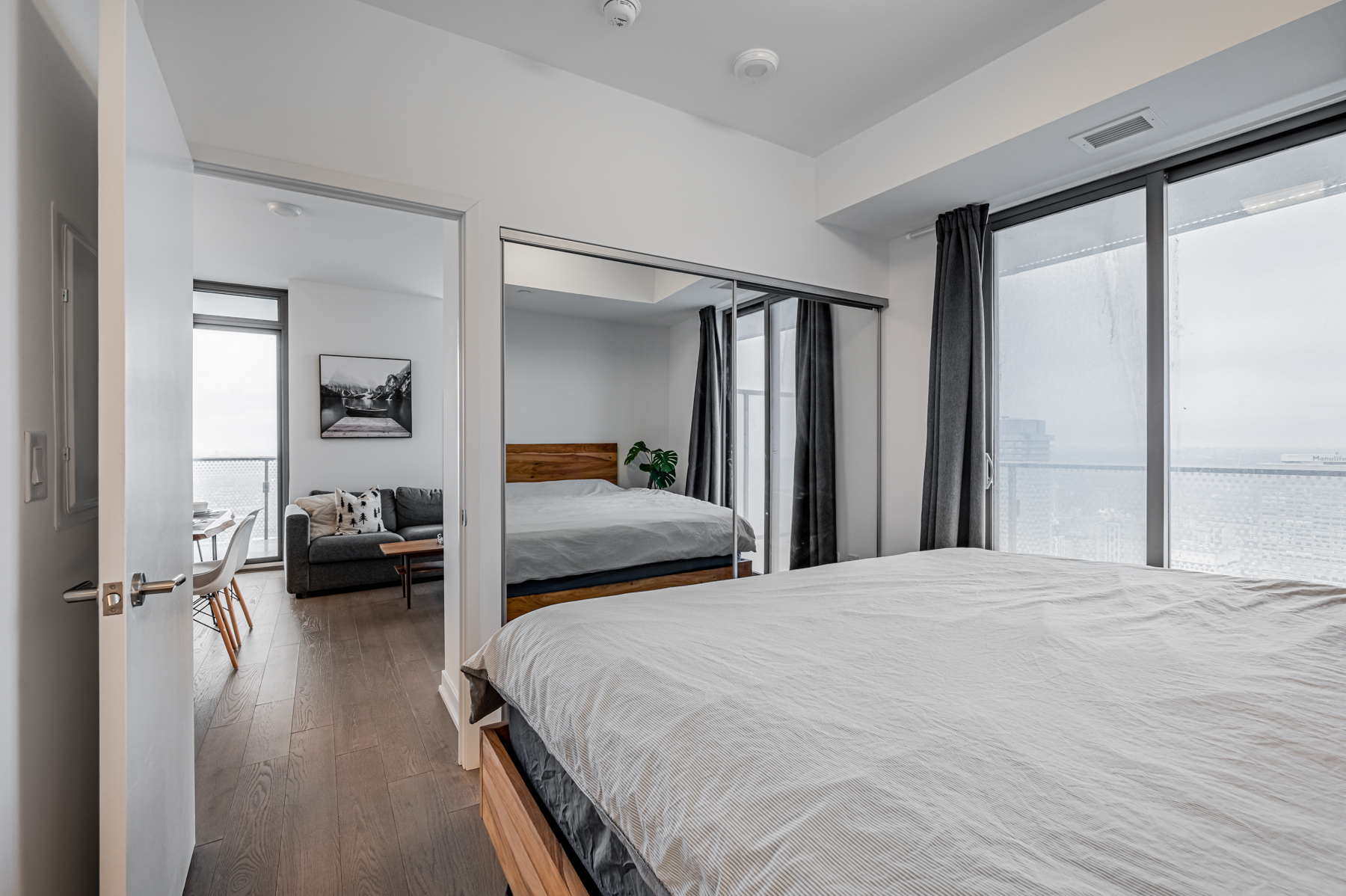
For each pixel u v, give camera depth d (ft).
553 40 7.36
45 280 3.63
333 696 9.23
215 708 8.79
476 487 7.34
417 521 18.10
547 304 7.99
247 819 6.17
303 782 6.87
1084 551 8.58
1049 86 7.22
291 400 17.47
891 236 11.19
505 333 7.70
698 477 9.33
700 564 9.34
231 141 5.98
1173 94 6.61
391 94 6.80
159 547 4.21
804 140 9.85
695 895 2.48
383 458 18.79
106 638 3.35
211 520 13.48
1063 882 1.94
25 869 3.25
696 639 4.29
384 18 6.77
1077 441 8.70
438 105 7.08
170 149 4.69
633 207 8.53
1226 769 2.62
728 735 2.94
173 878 4.67
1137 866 2.00
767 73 7.84
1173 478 7.75
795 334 10.44
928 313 10.70
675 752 2.94
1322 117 6.58
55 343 3.76
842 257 10.75
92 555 4.33
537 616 5.06
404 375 18.95
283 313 18.58
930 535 9.96
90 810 4.20
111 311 3.38
